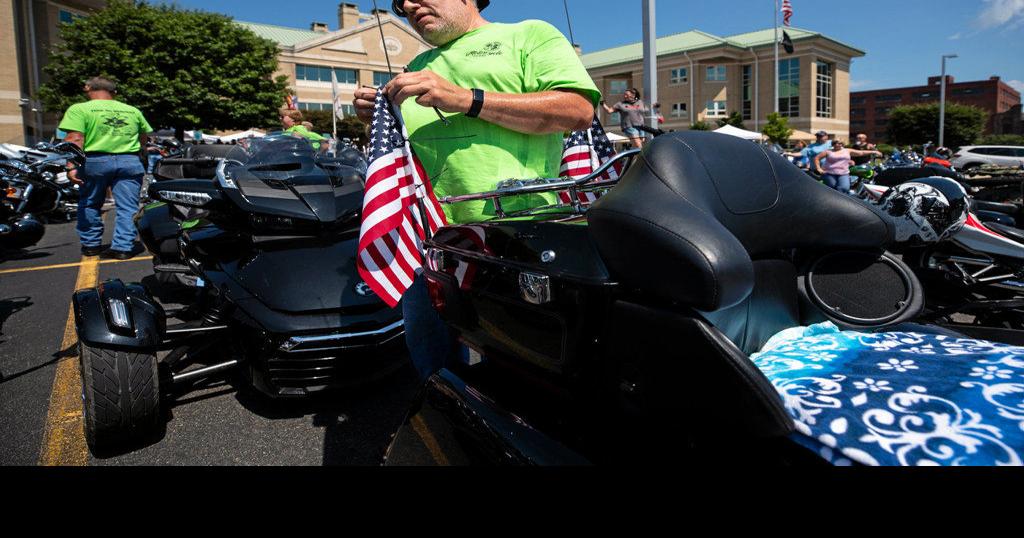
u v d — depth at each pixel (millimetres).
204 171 5797
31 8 26703
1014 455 802
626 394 1168
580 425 1296
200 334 2742
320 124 32531
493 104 1669
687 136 1312
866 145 13992
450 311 1667
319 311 2621
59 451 2477
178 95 24328
